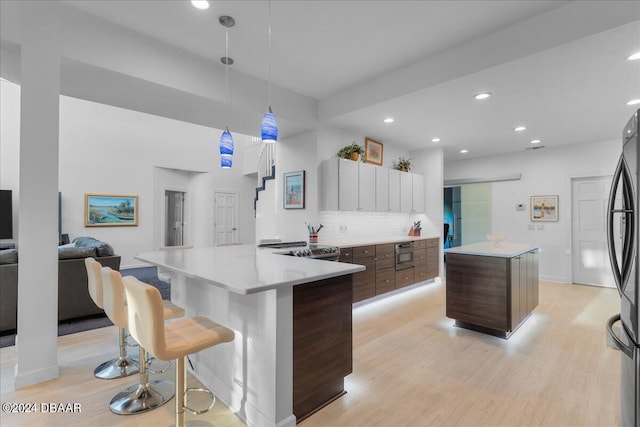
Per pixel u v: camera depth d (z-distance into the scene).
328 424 1.86
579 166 5.54
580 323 3.59
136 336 1.55
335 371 2.09
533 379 2.37
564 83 3.08
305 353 1.91
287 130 4.40
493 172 6.50
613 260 1.68
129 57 2.69
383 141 5.44
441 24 2.63
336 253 3.60
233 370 2.03
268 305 1.77
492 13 2.48
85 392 2.18
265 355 1.79
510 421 1.89
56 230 2.33
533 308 3.72
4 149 5.92
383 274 4.54
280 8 2.42
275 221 4.99
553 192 5.80
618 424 1.85
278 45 2.94
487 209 6.61
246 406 1.90
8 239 5.86
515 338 3.16
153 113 3.64
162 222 7.71
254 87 3.57
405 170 5.62
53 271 2.33
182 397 1.63
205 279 1.68
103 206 6.76
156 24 2.63
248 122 4.00
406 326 3.51
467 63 2.90
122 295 1.92
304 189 4.47
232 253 2.88
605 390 2.21
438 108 3.78
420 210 5.86
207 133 8.34
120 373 2.40
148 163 7.41
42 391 2.19
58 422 1.87
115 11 2.47
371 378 2.38
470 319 3.30
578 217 5.62
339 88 3.90
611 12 2.21
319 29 2.69
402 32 2.74
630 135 1.46
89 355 2.73
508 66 2.73
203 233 8.25
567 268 5.64
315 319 1.97
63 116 6.33
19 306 2.23
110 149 6.88
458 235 7.05
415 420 1.90
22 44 2.21
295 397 1.85
